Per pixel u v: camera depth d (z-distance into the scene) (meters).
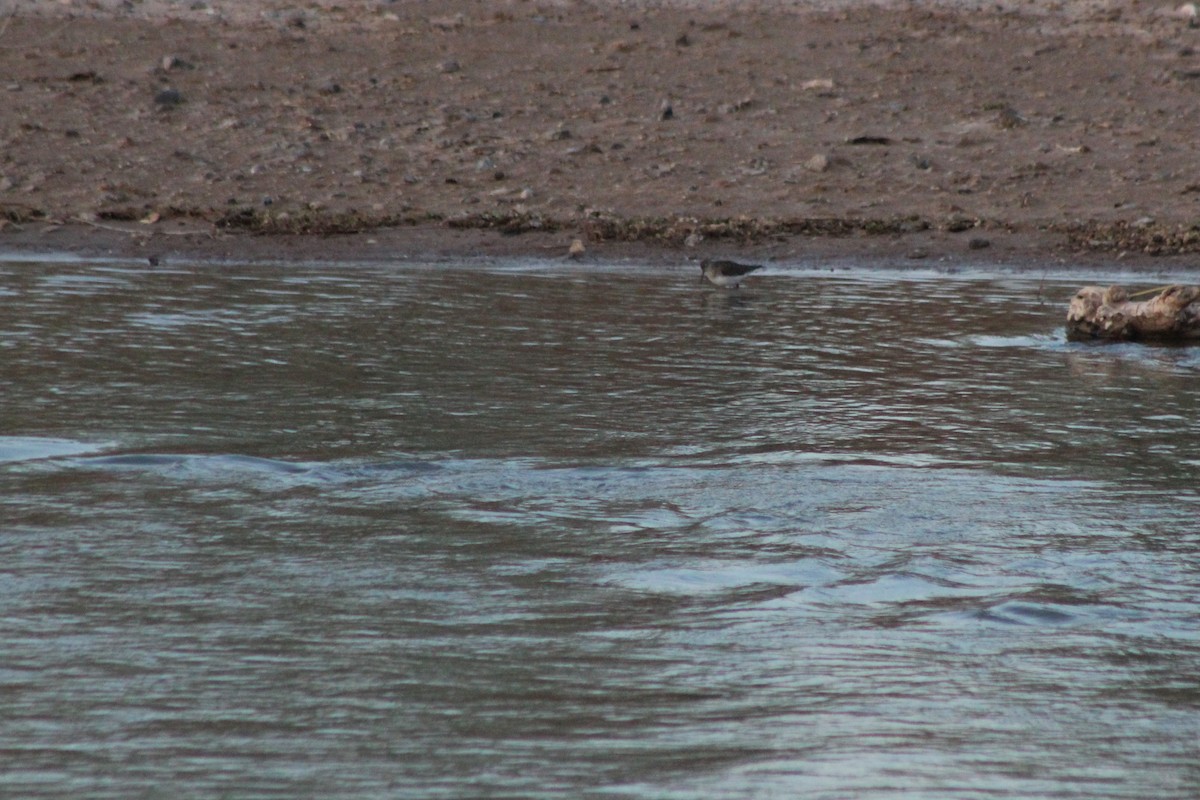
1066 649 16.23
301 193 58.44
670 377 31.00
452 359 32.12
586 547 19.62
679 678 15.19
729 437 25.92
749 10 82.81
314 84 71.06
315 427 25.64
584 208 57.88
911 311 41.06
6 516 20.08
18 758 13.01
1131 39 79.31
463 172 61.47
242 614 16.72
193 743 13.38
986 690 15.00
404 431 25.58
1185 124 68.25
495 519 20.77
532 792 12.47
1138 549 19.92
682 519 21.02
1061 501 22.25
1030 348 35.81
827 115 68.81
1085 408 28.88
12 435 24.45
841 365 32.91
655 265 50.88
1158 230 55.41
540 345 34.19
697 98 70.56
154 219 53.47
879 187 61.22
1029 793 12.67
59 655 15.37
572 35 78.50
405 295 41.41
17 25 76.81
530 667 15.37
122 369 29.97
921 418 27.75
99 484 21.78
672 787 12.62
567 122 67.56
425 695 14.60
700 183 61.19
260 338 33.84
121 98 67.88
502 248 52.28
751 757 13.27
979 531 20.67
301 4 82.38
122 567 18.17
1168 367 33.44
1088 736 13.90
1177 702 14.77
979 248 53.97
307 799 12.30
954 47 77.75
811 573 18.77
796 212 58.31
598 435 25.80
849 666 15.61
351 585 17.81
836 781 12.81
